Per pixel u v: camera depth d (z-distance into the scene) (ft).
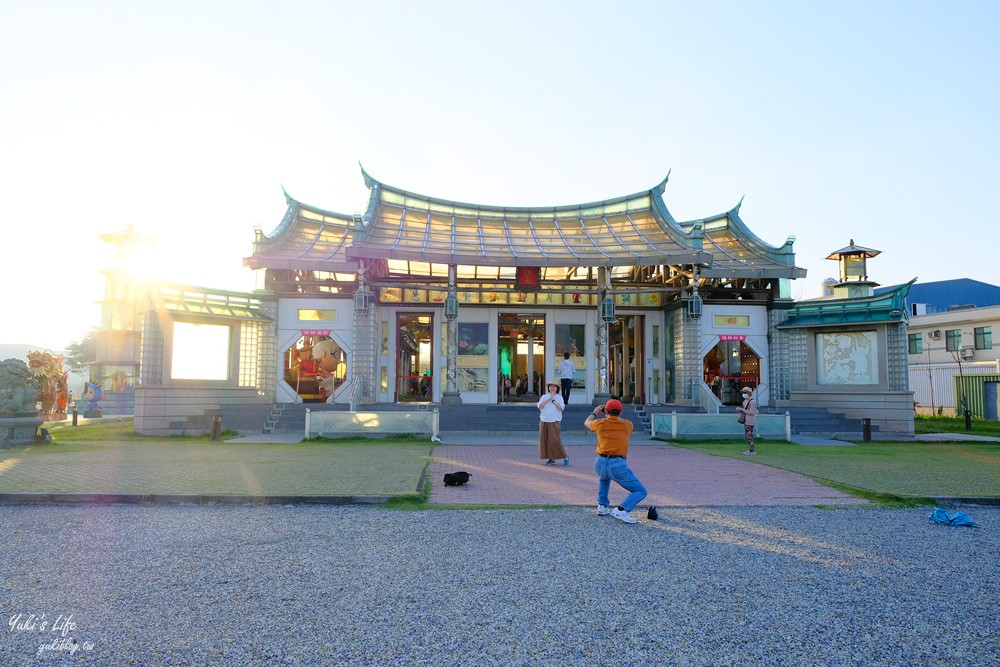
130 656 12.09
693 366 73.87
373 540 21.11
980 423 88.48
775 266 74.64
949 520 24.38
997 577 17.60
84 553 19.21
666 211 77.46
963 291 158.30
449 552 19.65
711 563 18.61
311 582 16.55
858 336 69.97
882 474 37.09
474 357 77.82
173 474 34.35
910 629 13.78
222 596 15.42
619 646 12.77
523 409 66.69
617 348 89.45
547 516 25.16
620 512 24.32
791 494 30.63
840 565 18.57
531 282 71.31
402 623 13.83
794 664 12.07
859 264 78.64
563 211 83.05
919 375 117.50
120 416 96.99
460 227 79.25
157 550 19.60
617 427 25.05
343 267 68.59
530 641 12.95
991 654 12.59
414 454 45.21
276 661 11.93
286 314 72.64
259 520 24.12
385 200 77.77
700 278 78.02
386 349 77.51
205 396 65.21
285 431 62.34
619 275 85.66
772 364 75.36
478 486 32.19
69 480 32.01
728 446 53.78
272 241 72.43
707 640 13.08
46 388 84.69
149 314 61.67
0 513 25.27
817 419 67.51
